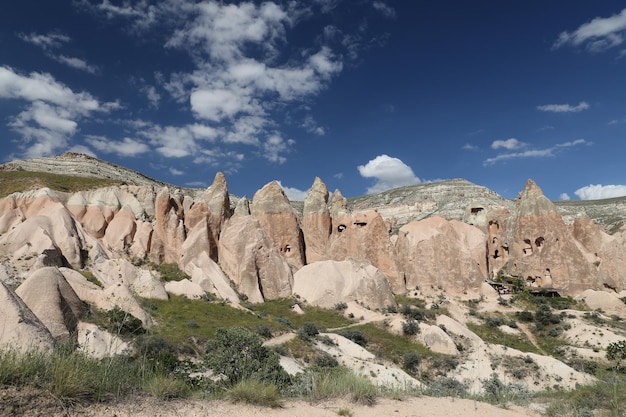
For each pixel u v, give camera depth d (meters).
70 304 32.28
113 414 7.31
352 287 66.06
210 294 57.47
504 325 57.84
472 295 70.69
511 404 13.69
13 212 69.75
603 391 14.61
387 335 49.81
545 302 66.94
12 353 7.82
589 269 71.94
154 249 72.31
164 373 10.30
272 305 63.38
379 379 34.47
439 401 12.00
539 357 41.09
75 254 62.34
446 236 77.12
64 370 7.55
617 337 48.47
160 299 49.50
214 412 8.61
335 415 9.55
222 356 16.55
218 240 76.38
